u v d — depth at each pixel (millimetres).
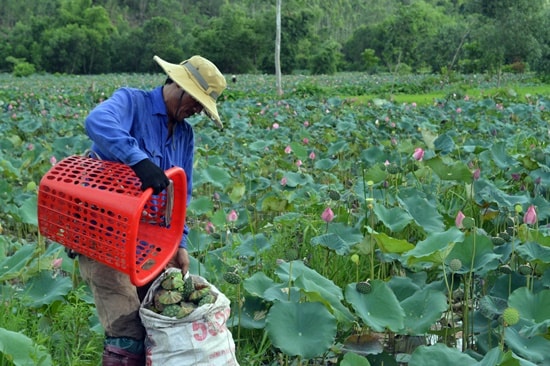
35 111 16766
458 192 7098
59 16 89812
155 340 3025
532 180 6551
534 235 4312
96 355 3721
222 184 6660
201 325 3016
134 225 2803
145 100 3307
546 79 38625
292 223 5340
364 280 4980
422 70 50812
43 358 2971
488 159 7422
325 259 4965
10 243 5484
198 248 4840
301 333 3418
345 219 5648
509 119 13469
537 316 3695
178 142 3443
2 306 3926
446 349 3154
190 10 116000
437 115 14430
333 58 65688
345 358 3135
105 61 82188
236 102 19672
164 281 3135
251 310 3969
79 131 12773
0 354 2980
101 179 2953
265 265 4867
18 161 8258
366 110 15695
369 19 112812
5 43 86500
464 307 4109
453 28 48062
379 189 6004
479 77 41125
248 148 9766
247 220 5875
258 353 3762
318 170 8406
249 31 69250
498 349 2854
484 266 4062
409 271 4730
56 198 2953
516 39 37938
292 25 70062
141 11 117312
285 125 14031
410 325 3686
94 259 3014
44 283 4176
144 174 2865
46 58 82062
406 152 7457
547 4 42719
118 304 3141
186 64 3305
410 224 5062
